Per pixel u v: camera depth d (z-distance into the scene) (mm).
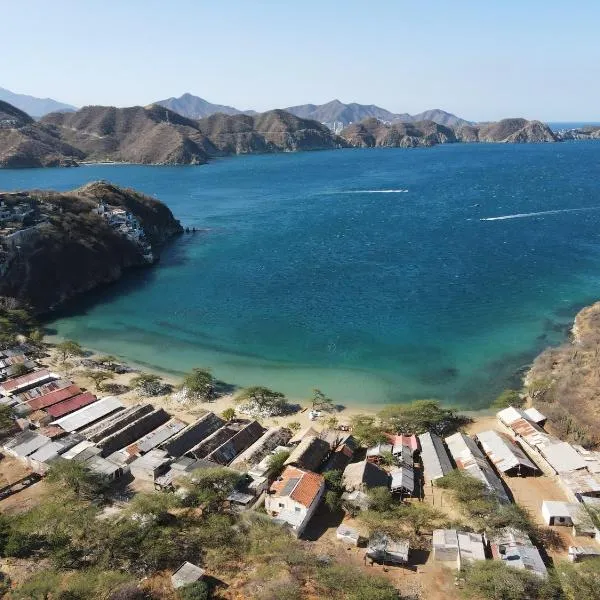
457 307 111938
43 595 39656
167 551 46750
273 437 66125
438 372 86812
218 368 88875
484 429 70750
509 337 98188
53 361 89438
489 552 47531
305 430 69312
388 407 73500
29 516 49750
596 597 40844
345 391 81500
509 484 58969
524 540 48406
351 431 69688
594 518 50031
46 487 56656
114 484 57938
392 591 41094
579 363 82688
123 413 71750
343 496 54531
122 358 92375
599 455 61031
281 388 82438
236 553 46750
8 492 56094
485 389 81625
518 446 66188
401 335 99688
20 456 61531
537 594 41344
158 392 80562
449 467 60062
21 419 69375
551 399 75625
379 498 53344
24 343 93500
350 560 46625
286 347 95938
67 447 62875
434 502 55750
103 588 40812
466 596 41844
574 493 55125
